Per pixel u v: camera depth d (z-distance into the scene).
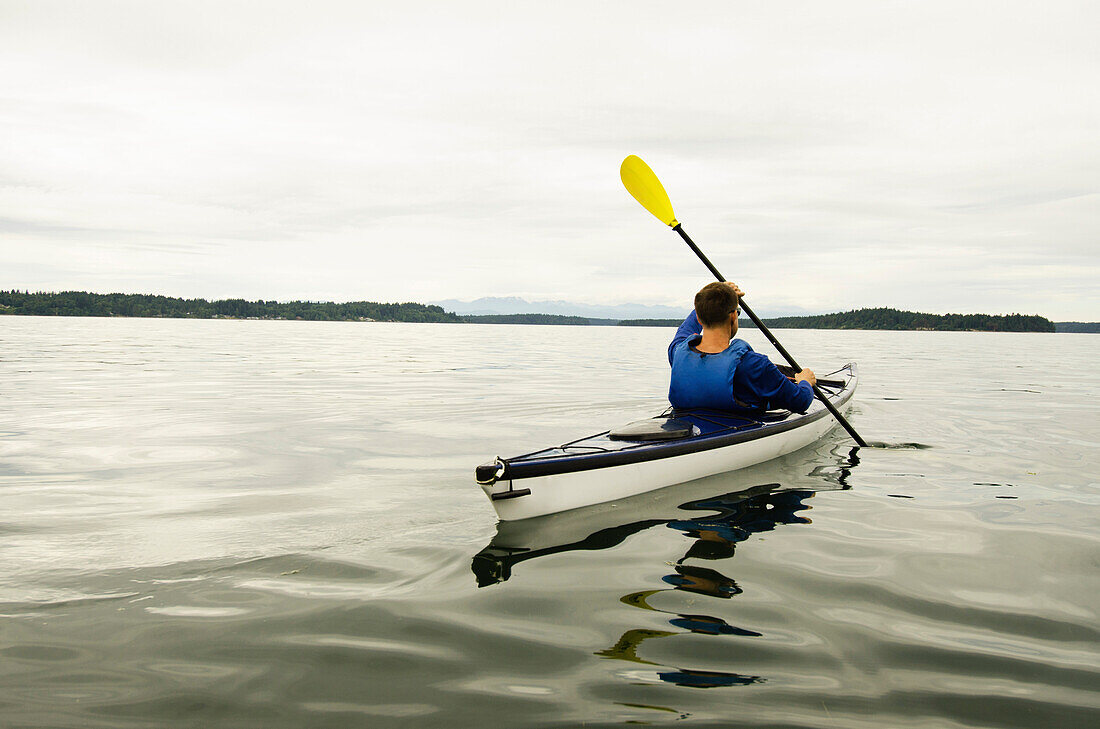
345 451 5.32
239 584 2.62
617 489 3.76
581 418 7.03
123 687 1.88
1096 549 3.00
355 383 11.00
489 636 2.17
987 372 14.25
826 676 1.92
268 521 3.45
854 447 5.43
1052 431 6.22
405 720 1.71
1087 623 2.27
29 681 1.91
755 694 1.82
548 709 1.76
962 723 1.69
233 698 1.82
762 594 2.49
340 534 3.23
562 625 2.24
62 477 4.42
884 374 13.41
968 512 3.57
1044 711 1.75
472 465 4.81
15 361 14.68
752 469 4.60
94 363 14.48
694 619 2.29
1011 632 2.20
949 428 6.39
